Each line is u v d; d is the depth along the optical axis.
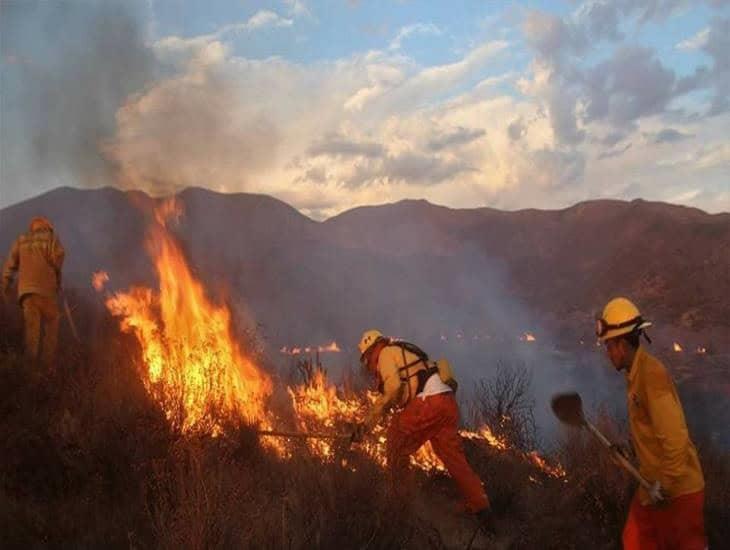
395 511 5.39
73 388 6.32
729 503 5.99
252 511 4.91
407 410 5.95
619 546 5.60
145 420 5.85
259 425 6.72
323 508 5.20
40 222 7.59
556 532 5.73
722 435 9.90
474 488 5.81
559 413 4.63
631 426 4.36
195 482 4.93
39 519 4.84
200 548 4.35
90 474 5.44
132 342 7.98
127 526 4.88
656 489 4.13
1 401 5.82
